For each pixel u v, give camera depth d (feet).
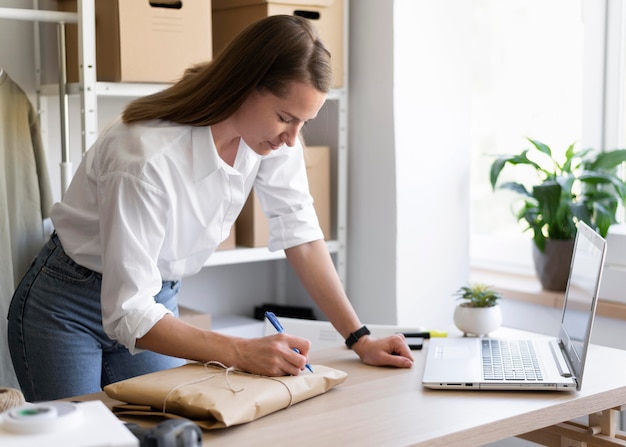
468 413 4.47
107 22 7.39
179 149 4.94
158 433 3.47
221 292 9.80
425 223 8.76
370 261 8.90
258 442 4.02
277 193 5.94
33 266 5.65
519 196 9.72
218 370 4.70
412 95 8.55
